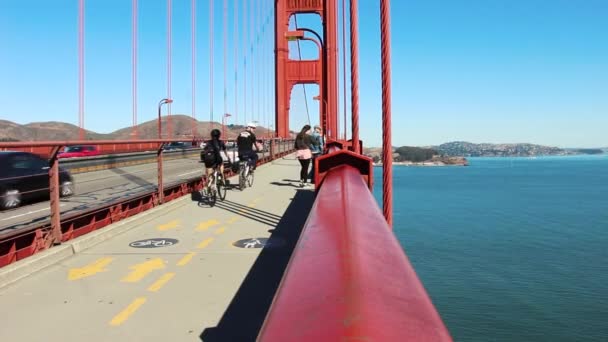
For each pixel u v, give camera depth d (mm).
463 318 47688
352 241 1478
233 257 6078
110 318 4016
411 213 132375
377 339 786
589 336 43094
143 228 8164
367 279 1114
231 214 9594
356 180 4070
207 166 11055
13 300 4484
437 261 74438
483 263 72875
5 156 8922
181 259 6000
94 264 5777
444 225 112062
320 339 810
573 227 110750
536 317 48188
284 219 8930
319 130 15328
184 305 4312
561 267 70688
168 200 10711
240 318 3992
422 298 1053
